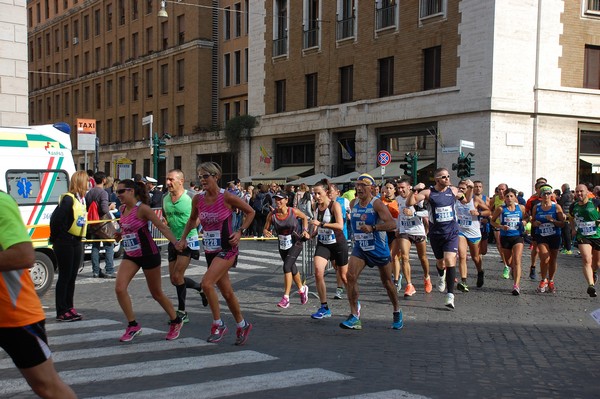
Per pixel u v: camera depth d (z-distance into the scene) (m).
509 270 14.19
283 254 10.51
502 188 15.50
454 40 25.91
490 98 24.44
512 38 24.78
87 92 57.50
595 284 13.00
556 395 5.71
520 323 9.09
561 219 11.73
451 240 10.13
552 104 25.39
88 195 13.63
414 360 6.88
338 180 29.44
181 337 7.96
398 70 28.47
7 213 3.63
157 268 7.68
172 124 45.66
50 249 11.74
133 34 50.78
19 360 3.76
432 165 27.06
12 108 20.17
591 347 7.68
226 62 43.09
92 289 12.27
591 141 26.64
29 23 67.44
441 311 9.97
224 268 7.32
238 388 5.72
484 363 6.82
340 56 31.50
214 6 43.38
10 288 3.69
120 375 6.16
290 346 7.50
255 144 37.44
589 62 26.36
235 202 7.32
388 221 8.12
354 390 5.68
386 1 29.31
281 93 35.84
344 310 10.09
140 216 7.53
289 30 34.75
